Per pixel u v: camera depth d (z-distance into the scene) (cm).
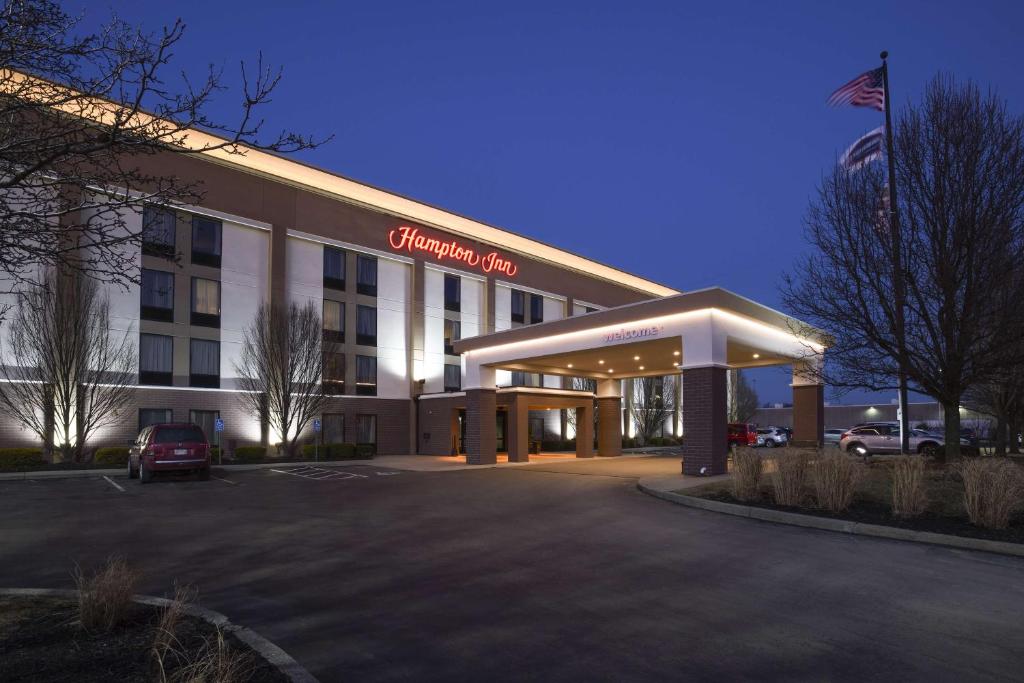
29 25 359
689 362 1984
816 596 690
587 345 2383
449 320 4109
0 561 874
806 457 1293
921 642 549
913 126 1625
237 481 2042
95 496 1625
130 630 528
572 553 911
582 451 3272
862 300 1630
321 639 557
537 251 4759
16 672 430
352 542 998
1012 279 1488
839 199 1702
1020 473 1048
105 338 2592
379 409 3669
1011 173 1475
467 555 899
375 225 3747
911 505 1099
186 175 2975
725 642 550
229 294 3117
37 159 389
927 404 5938
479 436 2831
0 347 2430
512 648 536
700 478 1806
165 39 372
